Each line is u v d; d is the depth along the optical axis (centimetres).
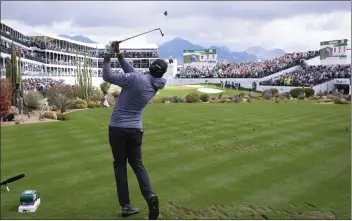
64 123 2097
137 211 643
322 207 678
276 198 729
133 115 578
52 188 816
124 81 564
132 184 826
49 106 3128
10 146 1355
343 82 6175
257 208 676
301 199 721
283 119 2156
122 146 583
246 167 984
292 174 907
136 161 596
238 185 817
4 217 644
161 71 580
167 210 666
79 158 1134
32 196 678
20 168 1011
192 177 888
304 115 2409
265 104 3647
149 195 578
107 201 721
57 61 8206
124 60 593
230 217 633
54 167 1017
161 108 3105
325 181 842
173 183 838
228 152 1185
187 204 698
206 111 2773
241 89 7544
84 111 2964
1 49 5053
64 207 691
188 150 1223
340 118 2208
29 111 2767
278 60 8450
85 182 860
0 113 2186
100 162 1073
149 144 1341
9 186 834
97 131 1745
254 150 1215
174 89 6981
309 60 7856
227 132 1625
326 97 4806
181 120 2133
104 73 567
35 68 7031
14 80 2883
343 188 787
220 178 877
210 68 9462
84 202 718
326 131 1644
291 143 1342
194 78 8569
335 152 1173
